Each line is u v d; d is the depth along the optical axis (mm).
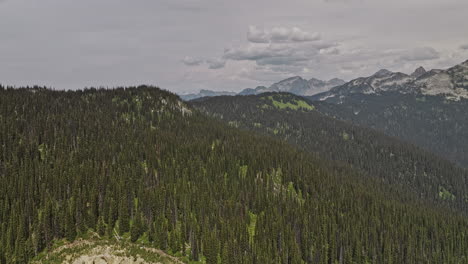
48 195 114125
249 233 120562
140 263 93500
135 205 121500
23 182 117188
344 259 116812
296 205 142000
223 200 131875
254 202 136125
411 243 136625
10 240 95000
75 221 106000
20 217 98938
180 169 149250
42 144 159375
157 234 104188
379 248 130125
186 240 108688
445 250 142250
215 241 101562
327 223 130750
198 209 121125
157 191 122062
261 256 104875
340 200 156500
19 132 161125
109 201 112250
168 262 96125
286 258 109312
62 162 135875
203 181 141375
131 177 133250
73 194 114625
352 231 130000
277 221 121812
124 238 104688
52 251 95688
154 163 148875
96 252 94625
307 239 118875
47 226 97062
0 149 140000
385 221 148125
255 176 157750
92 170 130000
